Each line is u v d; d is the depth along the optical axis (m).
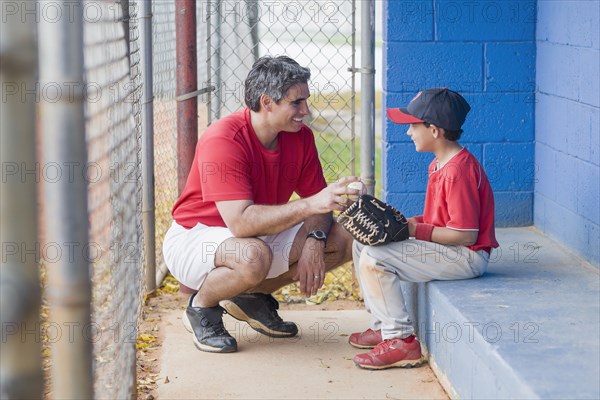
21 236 1.28
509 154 5.34
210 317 4.36
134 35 4.54
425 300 4.20
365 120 5.17
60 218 1.76
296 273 4.44
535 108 5.30
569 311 3.59
